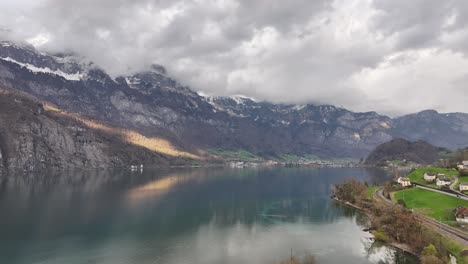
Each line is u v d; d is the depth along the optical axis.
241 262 126.19
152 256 132.62
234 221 191.25
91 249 139.75
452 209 170.00
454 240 125.25
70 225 174.50
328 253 134.88
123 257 131.12
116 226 175.88
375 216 177.00
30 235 156.38
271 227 178.12
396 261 123.69
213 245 146.75
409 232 139.88
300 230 171.12
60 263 124.12
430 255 109.56
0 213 192.50
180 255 133.88
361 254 133.25
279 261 126.69
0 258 127.81
